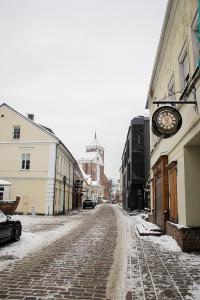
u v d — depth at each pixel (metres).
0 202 23.88
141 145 37.59
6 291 5.34
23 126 31.42
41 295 5.18
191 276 6.41
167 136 8.20
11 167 30.80
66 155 37.34
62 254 8.76
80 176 60.34
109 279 6.20
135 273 6.67
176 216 11.21
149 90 18.41
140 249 9.68
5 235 10.16
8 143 31.27
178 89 10.59
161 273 6.66
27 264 7.40
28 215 28.52
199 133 8.02
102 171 115.56
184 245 9.17
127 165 44.12
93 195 95.44
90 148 117.31
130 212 33.16
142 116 38.88
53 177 30.03
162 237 12.10
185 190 9.50
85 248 9.82
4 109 32.00
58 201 32.47
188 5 9.02
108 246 10.25
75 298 5.06
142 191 36.75
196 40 8.73
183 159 9.76
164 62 13.62
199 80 7.57
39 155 30.67
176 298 5.06
